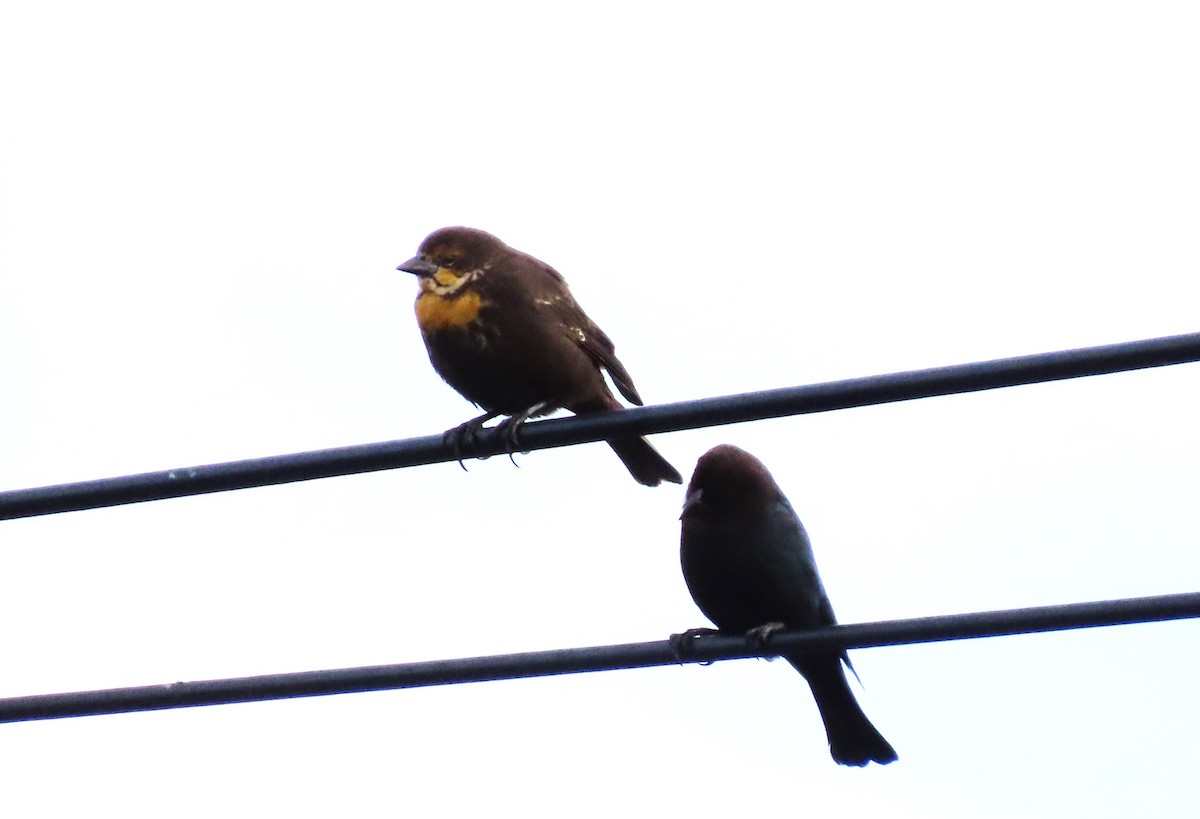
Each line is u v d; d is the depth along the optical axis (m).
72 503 10.24
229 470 10.27
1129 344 9.03
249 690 10.30
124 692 10.39
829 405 9.59
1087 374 9.12
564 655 10.20
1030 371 9.19
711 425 10.00
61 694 10.45
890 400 9.47
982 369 9.26
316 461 10.30
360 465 10.30
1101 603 9.37
